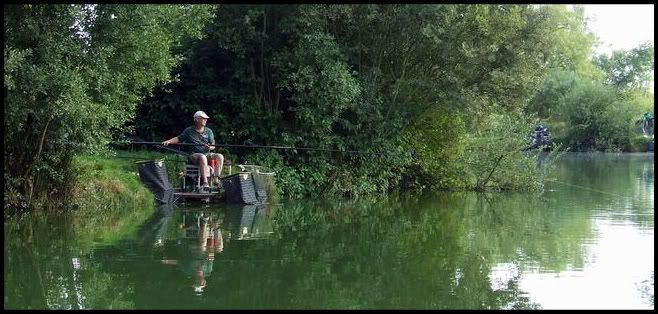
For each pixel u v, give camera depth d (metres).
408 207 14.62
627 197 16.52
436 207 14.63
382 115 17.20
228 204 13.98
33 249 8.75
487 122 18.70
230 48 15.87
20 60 10.05
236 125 16.22
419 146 18.55
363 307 6.44
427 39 16.66
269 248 9.16
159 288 6.93
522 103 18.44
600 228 11.29
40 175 11.78
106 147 12.27
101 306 6.30
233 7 15.65
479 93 17.56
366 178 17.17
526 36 17.42
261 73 16.19
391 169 18.22
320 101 15.27
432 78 17.53
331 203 15.15
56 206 11.97
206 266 7.96
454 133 18.64
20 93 10.45
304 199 15.77
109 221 11.14
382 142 17.09
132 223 11.01
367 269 7.99
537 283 7.42
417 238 10.27
